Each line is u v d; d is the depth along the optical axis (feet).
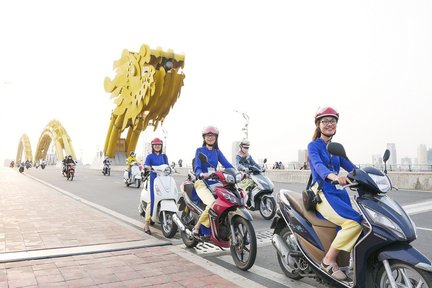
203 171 19.22
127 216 31.91
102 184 70.44
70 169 83.92
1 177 93.50
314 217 13.61
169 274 15.93
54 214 30.99
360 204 11.64
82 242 21.12
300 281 15.28
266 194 30.76
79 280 15.11
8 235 22.76
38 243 20.76
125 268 16.67
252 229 16.34
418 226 25.81
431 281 10.07
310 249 13.61
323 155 13.60
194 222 20.56
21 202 38.91
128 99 169.58
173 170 24.81
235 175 17.28
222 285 14.65
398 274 11.70
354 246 11.70
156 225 27.37
